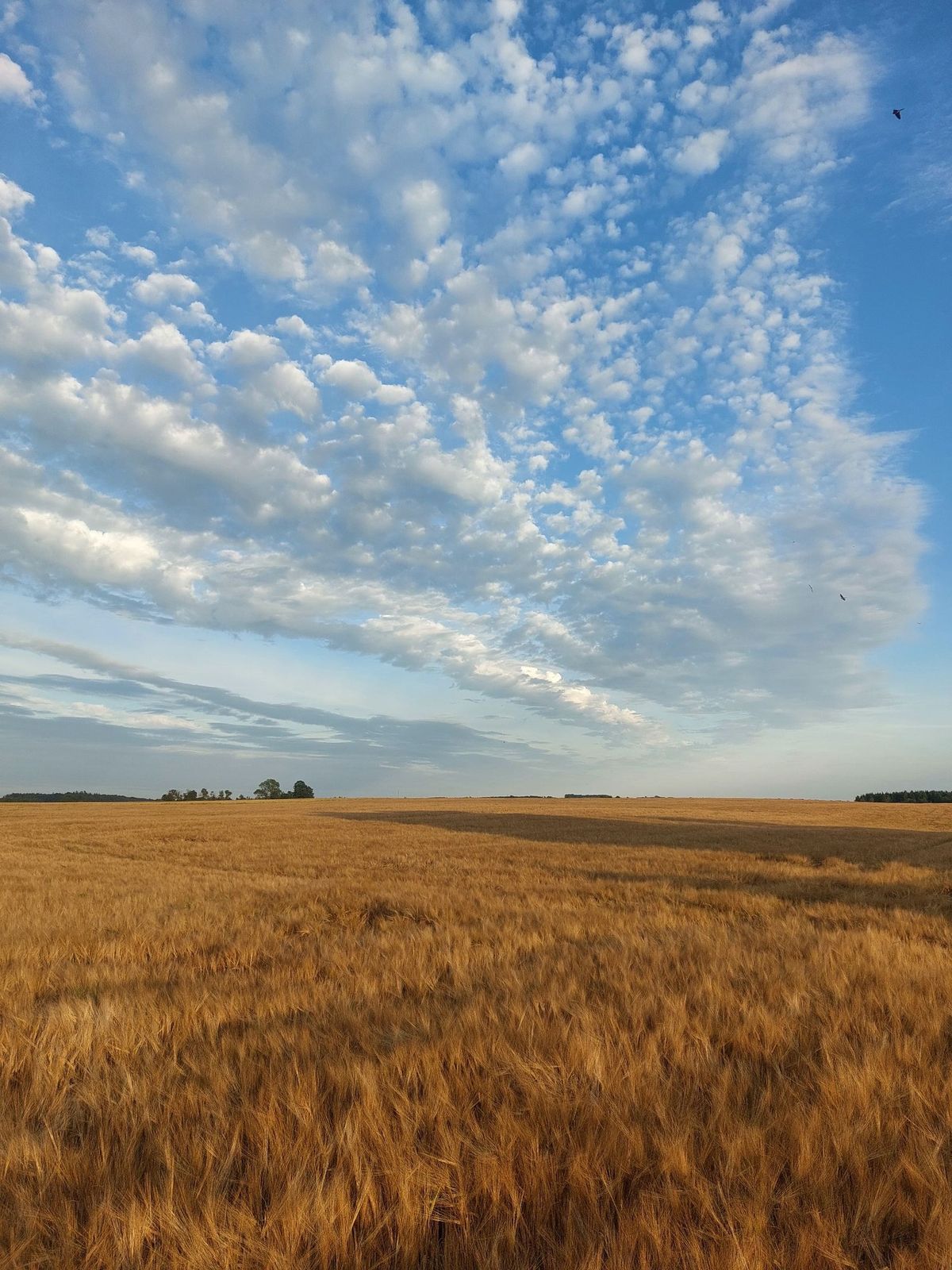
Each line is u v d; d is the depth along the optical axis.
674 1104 3.26
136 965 7.29
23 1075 4.05
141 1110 3.31
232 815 62.25
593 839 33.62
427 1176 2.63
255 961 7.70
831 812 76.44
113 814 65.25
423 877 17.47
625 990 5.25
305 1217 2.40
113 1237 2.38
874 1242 2.37
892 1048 3.95
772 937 7.87
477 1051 3.88
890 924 9.70
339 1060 3.76
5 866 22.30
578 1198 2.55
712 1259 2.15
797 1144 2.81
